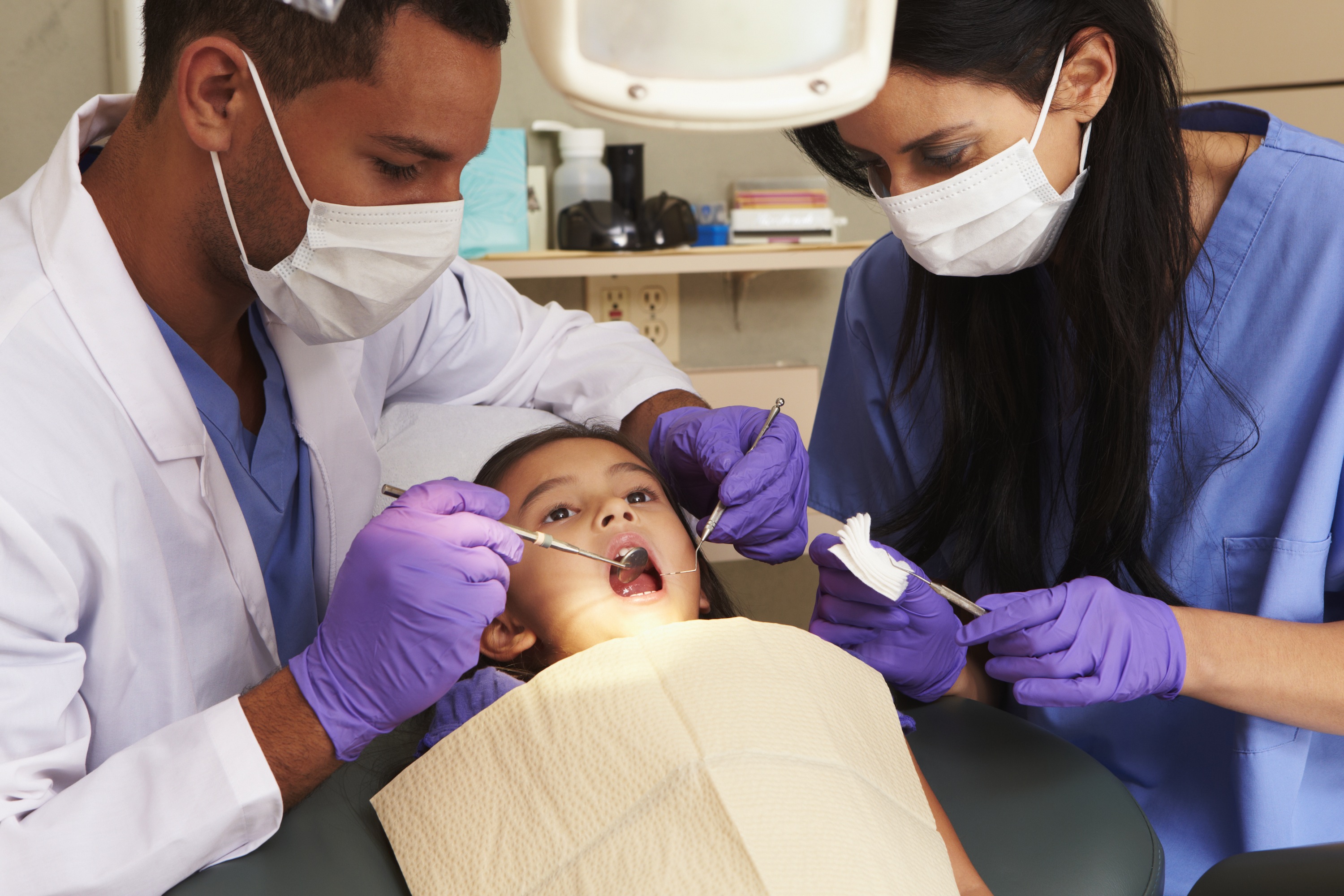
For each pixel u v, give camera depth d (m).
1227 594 1.08
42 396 0.87
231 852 0.79
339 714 0.83
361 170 0.87
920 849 0.80
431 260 0.94
